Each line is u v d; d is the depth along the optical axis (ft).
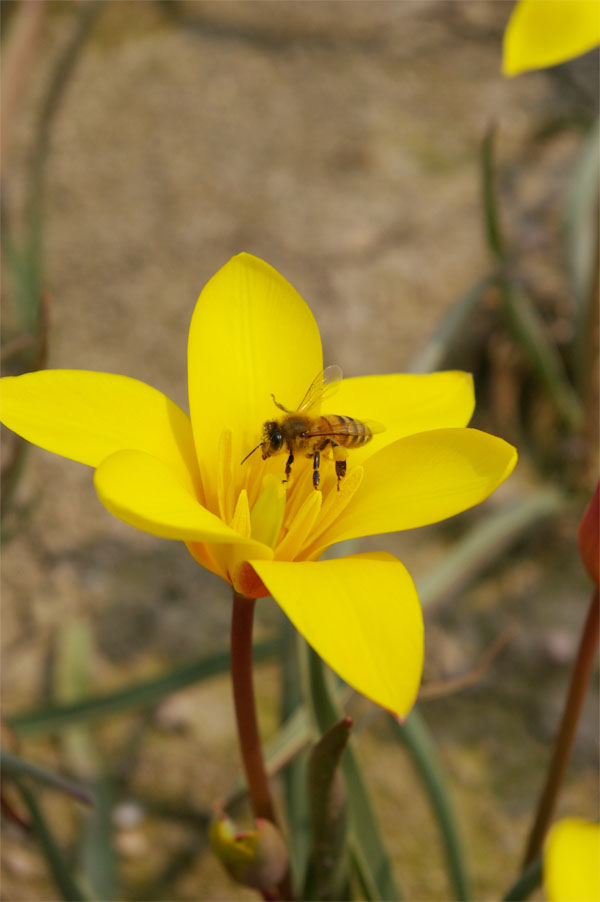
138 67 1.74
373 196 1.56
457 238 1.51
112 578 1.24
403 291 1.44
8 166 1.58
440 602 1.24
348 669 0.56
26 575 1.23
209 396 0.66
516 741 1.12
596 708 1.14
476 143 1.64
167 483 0.60
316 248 1.49
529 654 1.19
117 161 1.60
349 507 0.64
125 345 1.39
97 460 0.61
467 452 0.62
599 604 0.71
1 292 1.42
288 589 0.58
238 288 0.68
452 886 0.89
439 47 1.81
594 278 1.20
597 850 0.56
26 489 1.27
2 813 0.87
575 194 1.18
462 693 1.16
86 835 1.00
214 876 1.03
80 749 1.07
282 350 0.68
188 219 1.53
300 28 1.83
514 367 1.40
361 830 0.77
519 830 1.06
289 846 0.85
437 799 0.89
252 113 1.68
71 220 1.53
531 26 0.81
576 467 1.30
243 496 0.63
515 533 1.26
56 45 1.76
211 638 1.19
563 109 1.70
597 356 1.24
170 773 1.09
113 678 1.15
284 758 0.83
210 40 1.79
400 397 0.69
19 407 0.62
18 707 1.11
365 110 1.69
